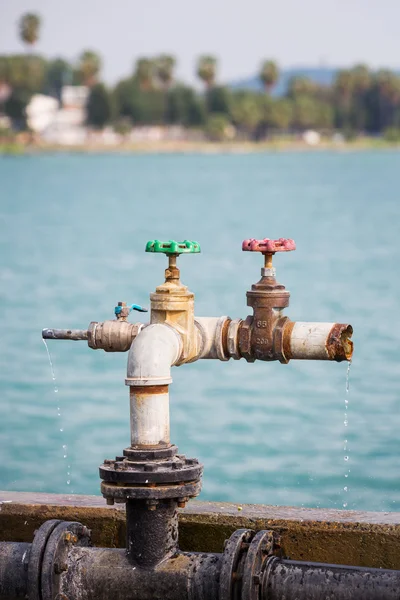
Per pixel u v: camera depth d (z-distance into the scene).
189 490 5.66
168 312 5.98
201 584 5.70
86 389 16.86
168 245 5.98
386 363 18.36
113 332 6.06
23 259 37.97
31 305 26.45
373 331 21.73
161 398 5.74
